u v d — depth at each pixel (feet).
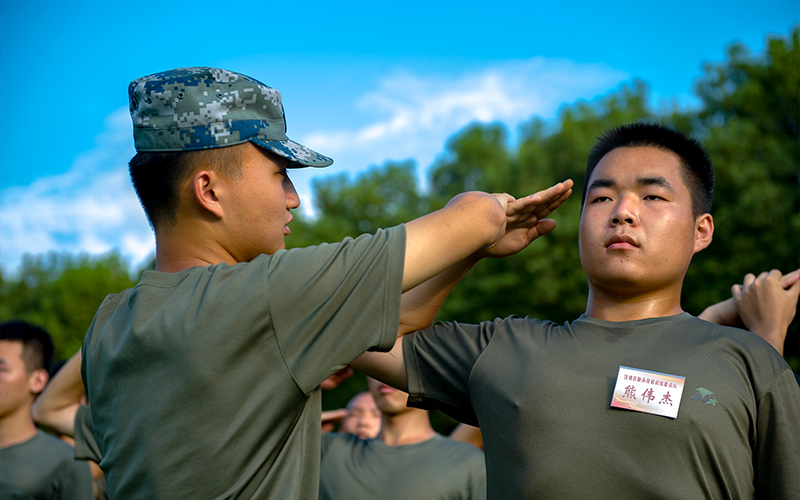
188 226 5.77
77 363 10.03
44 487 11.50
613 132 6.75
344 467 11.57
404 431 11.96
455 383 6.29
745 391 5.33
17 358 11.85
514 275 50.83
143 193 5.88
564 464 5.25
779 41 52.54
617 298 6.17
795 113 50.60
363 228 86.33
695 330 5.73
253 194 5.70
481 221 5.50
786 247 44.19
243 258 5.98
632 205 6.08
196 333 5.01
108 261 91.91
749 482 5.31
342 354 5.14
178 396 4.99
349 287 5.14
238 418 4.97
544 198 6.17
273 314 5.04
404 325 6.75
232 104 5.72
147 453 5.02
